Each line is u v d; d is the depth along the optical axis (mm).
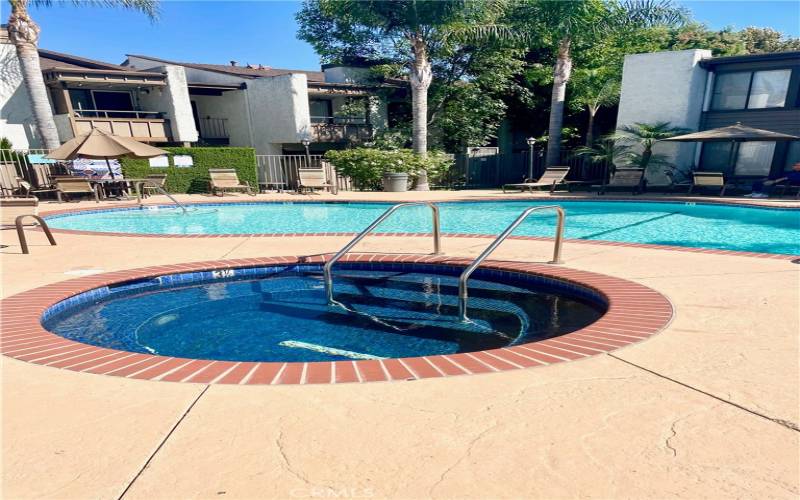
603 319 3703
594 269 5488
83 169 16875
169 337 4273
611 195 15773
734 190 15828
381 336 4254
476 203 15219
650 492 1675
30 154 16359
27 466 1866
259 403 2389
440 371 2760
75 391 2549
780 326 3484
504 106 24031
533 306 5016
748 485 1710
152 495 1685
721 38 26188
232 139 24922
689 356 2947
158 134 21422
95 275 5523
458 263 5957
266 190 20625
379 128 25750
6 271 5758
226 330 4434
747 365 2801
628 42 23844
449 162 21734
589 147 20328
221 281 6008
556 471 1800
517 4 20844
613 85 21516
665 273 5246
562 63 19641
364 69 25172
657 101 17406
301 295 5504
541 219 12164
